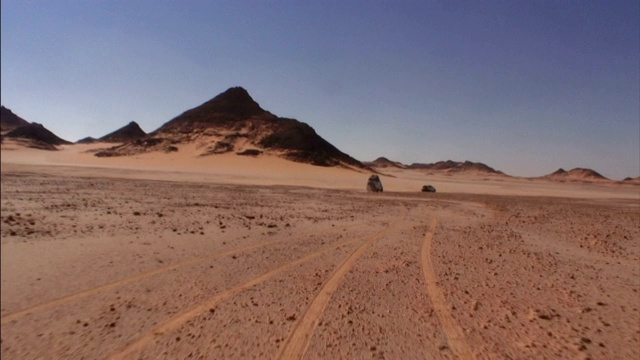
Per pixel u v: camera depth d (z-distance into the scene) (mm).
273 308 6316
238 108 190000
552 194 67188
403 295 7043
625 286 7996
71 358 4695
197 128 169625
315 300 6703
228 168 116062
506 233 15398
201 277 7996
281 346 4984
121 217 15664
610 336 5402
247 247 11039
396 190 58156
